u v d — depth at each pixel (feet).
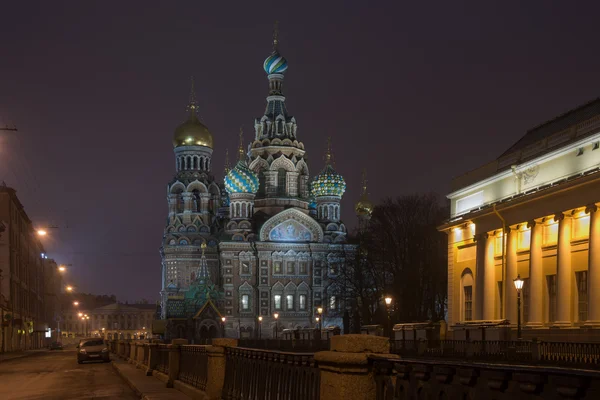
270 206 442.91
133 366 134.10
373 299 314.55
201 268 425.69
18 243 326.03
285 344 250.78
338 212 446.60
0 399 76.43
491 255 176.04
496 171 180.45
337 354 29.71
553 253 152.05
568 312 144.15
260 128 458.09
